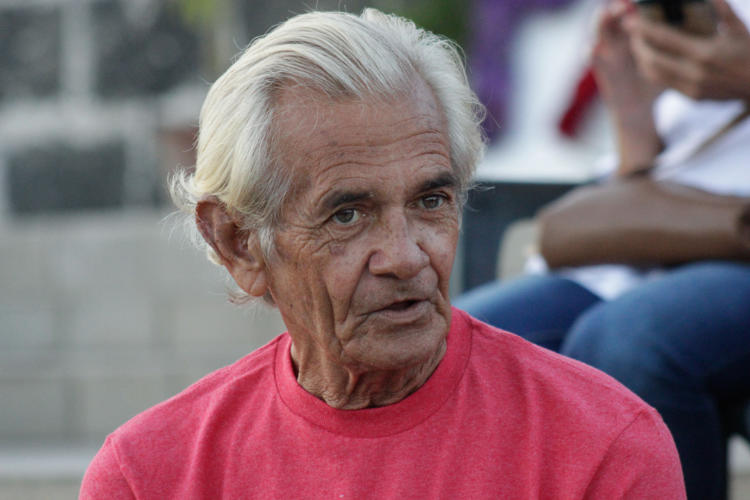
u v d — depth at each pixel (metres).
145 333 16.52
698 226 7.42
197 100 21.19
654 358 6.65
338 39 4.76
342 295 4.74
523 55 11.48
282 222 4.88
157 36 21.41
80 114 21.66
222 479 5.16
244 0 21.14
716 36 7.70
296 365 5.38
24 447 14.53
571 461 4.75
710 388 6.79
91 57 21.61
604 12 8.74
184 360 15.80
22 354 16.39
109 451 5.33
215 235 5.26
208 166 5.09
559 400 4.92
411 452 4.90
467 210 10.15
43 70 21.72
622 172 8.66
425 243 4.75
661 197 7.76
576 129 11.09
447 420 4.96
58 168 21.59
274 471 5.04
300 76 4.73
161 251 17.05
